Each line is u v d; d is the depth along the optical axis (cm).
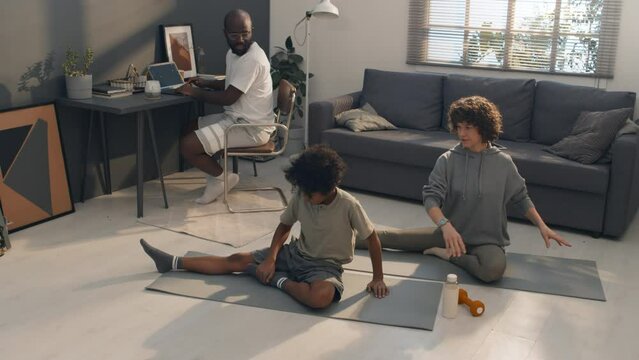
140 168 426
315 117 490
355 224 321
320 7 518
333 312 316
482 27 529
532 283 351
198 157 444
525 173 430
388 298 329
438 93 507
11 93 404
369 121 495
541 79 518
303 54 591
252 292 334
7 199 400
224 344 290
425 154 456
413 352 288
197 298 329
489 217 351
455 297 312
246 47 448
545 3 507
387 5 553
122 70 467
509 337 301
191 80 482
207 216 436
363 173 486
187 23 508
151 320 309
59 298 327
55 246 386
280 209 451
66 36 428
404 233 380
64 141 439
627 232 431
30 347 287
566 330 309
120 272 355
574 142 430
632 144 403
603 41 494
